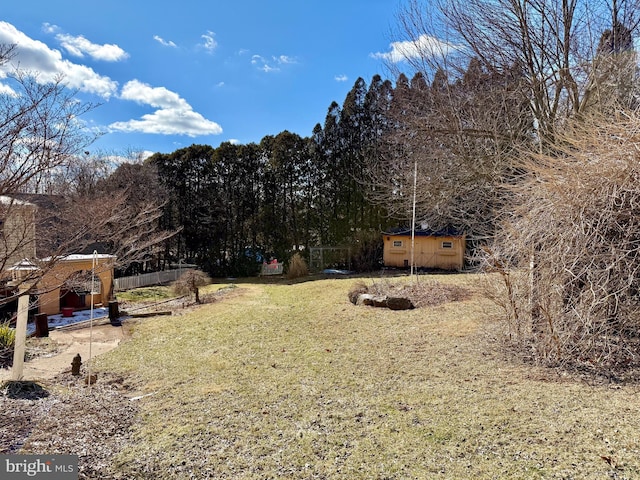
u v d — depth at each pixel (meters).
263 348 5.59
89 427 3.14
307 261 18.84
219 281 16.48
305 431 2.91
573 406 3.02
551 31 8.43
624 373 3.63
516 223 4.86
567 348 3.99
